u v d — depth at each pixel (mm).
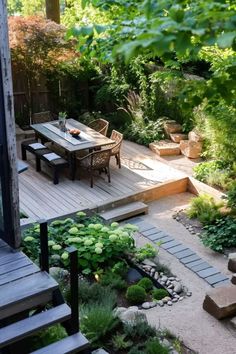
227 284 6184
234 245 7137
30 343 4203
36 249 5945
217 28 1789
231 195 7723
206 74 10445
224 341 5148
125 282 6117
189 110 2953
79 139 8906
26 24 10789
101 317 4996
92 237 6570
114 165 9664
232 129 8203
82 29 2707
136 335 5016
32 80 11562
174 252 6996
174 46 1828
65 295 5453
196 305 5789
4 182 3842
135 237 7406
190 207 8148
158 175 9203
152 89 10922
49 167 9516
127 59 1767
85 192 8484
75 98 12359
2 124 3656
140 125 10984
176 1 2180
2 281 3734
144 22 2225
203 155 9758
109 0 3430
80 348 3691
